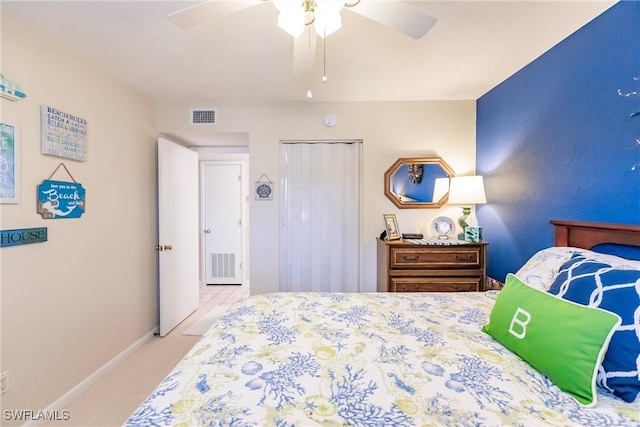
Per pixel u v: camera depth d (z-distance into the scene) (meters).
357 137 2.83
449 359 0.99
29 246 1.55
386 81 2.35
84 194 1.92
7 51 1.46
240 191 4.45
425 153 2.81
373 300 1.63
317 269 2.94
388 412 0.74
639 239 1.23
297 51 1.45
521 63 2.02
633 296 0.86
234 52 1.88
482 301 1.62
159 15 1.50
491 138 2.51
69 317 1.80
